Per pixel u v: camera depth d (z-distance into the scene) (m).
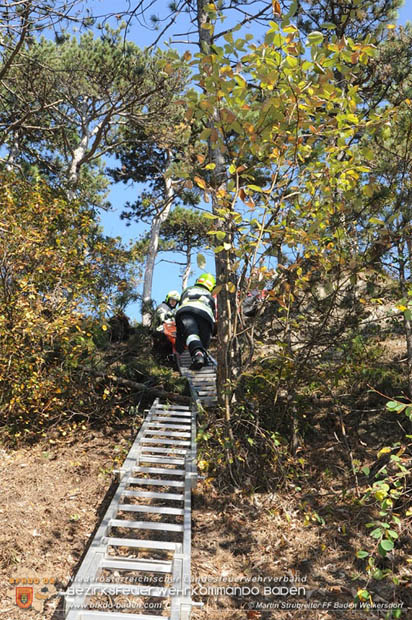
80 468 6.17
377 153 5.64
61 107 15.48
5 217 7.26
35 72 12.21
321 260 5.07
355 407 7.02
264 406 6.37
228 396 5.69
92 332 8.02
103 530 4.19
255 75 4.32
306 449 6.48
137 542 4.04
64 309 7.32
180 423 7.76
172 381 8.45
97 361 7.98
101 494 5.57
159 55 12.01
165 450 5.97
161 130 12.91
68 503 5.34
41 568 4.27
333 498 5.33
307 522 4.75
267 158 5.01
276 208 4.82
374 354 6.33
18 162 15.59
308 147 4.73
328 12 7.96
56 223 8.26
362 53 4.26
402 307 4.11
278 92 4.50
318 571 4.34
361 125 4.52
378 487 3.71
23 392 7.01
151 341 10.11
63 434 6.92
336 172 4.79
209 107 4.58
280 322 5.95
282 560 4.48
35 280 7.32
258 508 5.32
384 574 3.53
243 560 4.50
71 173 14.09
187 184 4.90
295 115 4.58
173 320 9.98
